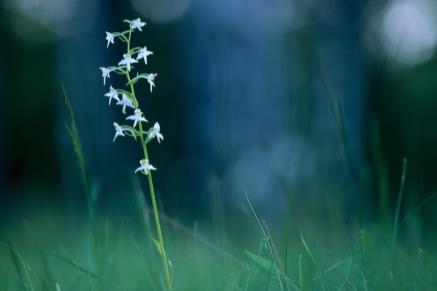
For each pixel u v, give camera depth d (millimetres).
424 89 23297
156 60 26672
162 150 25281
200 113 22297
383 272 3717
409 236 4316
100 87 18047
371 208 4496
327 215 5375
